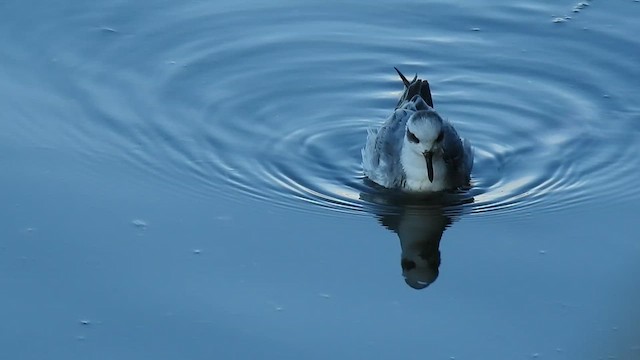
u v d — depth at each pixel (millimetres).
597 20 18141
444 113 16328
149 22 18000
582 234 13422
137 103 16141
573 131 15805
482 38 17891
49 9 18172
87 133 15391
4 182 14234
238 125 15875
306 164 15078
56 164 14672
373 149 14727
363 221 13781
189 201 14039
